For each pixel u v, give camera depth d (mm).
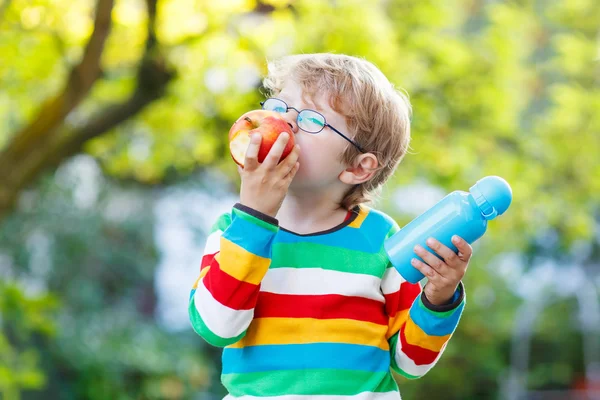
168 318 10828
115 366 8617
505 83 6445
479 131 6473
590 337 11039
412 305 1607
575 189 6777
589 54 6566
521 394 10469
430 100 6219
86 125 5047
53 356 8180
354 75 1650
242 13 5465
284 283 1568
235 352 1582
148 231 10047
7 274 8922
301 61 1688
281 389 1519
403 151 1761
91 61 4672
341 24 5402
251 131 1517
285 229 1633
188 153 6723
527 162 6602
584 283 11266
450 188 6395
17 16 5207
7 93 6031
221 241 1490
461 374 10125
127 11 5535
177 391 9016
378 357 1589
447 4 6375
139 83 5059
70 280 9211
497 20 6473
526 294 11359
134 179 9938
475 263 10211
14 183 4844
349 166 1642
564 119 6688
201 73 5746
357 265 1600
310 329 1543
